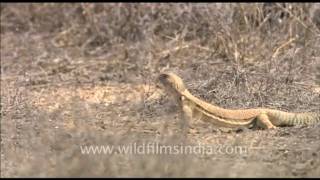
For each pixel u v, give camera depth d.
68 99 16.77
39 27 24.94
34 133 12.82
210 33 20.47
